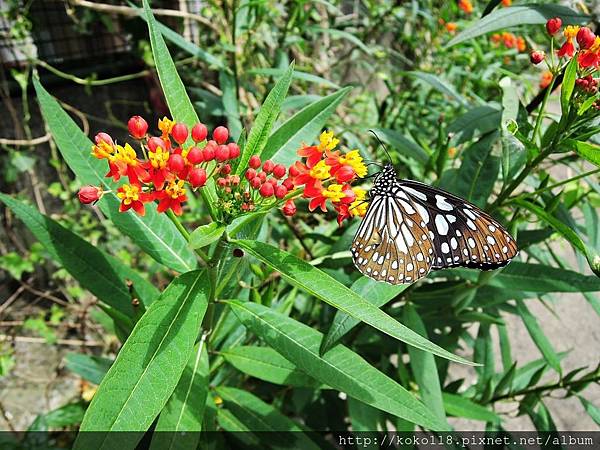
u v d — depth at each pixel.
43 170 0.45
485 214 0.16
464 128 0.22
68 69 0.45
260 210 0.15
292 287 0.27
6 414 0.37
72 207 0.42
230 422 0.21
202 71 0.45
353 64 0.52
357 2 0.46
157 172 0.14
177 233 0.19
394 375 0.28
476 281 0.21
